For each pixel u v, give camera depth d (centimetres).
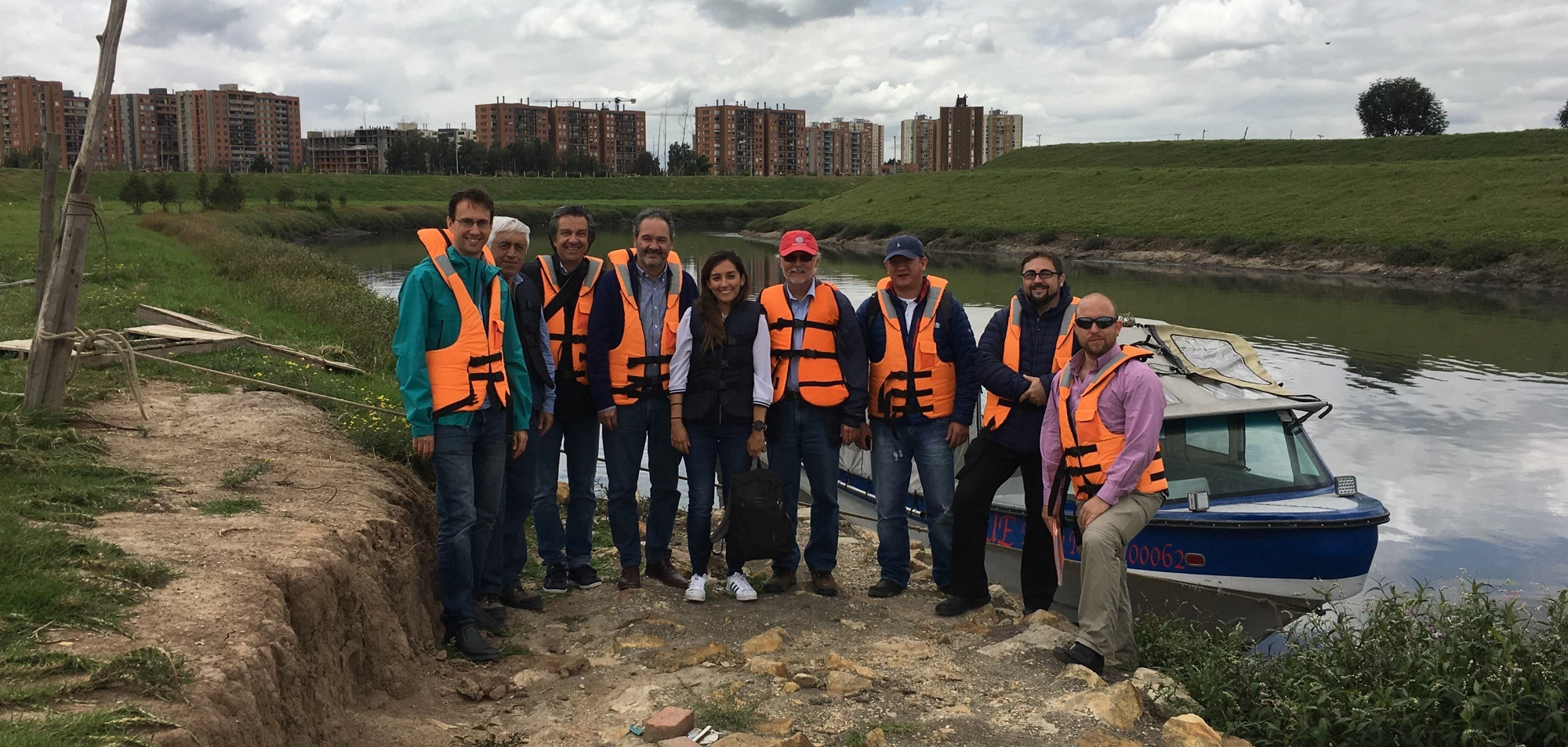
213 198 6312
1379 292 3372
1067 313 576
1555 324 2538
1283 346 2170
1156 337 781
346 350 1215
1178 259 4809
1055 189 6588
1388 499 1059
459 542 498
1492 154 7019
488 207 496
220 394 804
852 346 596
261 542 428
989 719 437
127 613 346
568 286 582
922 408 608
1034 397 561
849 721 434
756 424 585
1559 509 1021
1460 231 4062
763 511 582
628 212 9469
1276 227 4794
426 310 486
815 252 582
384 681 436
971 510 588
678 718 411
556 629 552
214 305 1481
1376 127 10112
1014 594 749
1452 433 1346
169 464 564
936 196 7175
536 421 570
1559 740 423
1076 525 564
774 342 594
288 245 3312
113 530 429
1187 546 654
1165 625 586
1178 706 456
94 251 2108
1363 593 789
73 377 714
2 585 342
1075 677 479
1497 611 499
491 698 455
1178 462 677
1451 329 2445
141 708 290
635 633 536
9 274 1670
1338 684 478
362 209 7688
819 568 624
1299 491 683
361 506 513
